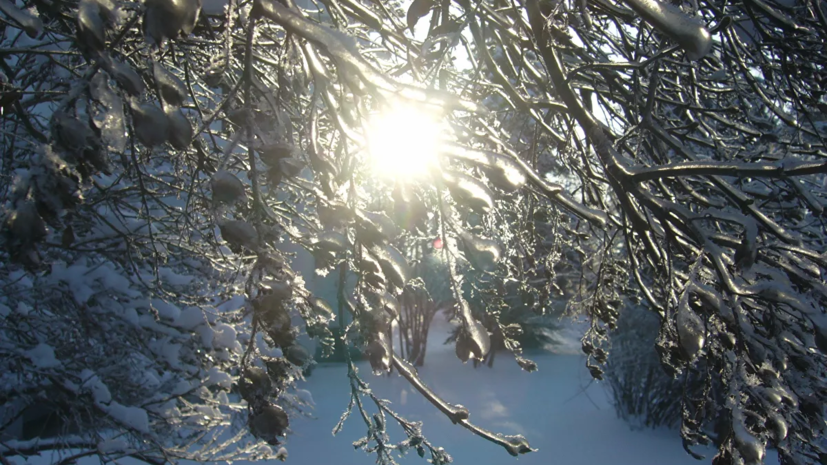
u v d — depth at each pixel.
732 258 2.08
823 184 2.83
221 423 5.15
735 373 1.64
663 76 3.31
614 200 3.51
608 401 12.27
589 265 3.16
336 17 1.59
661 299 2.74
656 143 2.92
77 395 4.13
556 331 19.23
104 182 3.79
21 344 4.29
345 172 1.17
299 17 0.95
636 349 11.36
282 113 1.13
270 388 1.02
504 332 1.81
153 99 1.51
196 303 4.29
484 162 1.04
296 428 10.52
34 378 4.38
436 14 1.66
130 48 1.72
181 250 4.41
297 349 1.02
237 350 4.26
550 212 3.17
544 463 9.70
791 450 1.70
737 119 3.53
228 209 0.94
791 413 1.77
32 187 0.77
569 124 2.53
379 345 1.13
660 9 1.03
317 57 1.15
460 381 14.88
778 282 1.60
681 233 2.08
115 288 4.06
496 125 2.84
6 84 1.27
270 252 0.98
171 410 4.77
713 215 1.67
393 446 1.59
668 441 10.59
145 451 4.51
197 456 4.69
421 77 1.52
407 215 1.07
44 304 4.44
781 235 1.68
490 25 2.05
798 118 2.93
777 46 2.68
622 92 2.73
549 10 1.96
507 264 2.25
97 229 4.08
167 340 4.20
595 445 10.50
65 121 0.75
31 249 0.78
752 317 1.75
